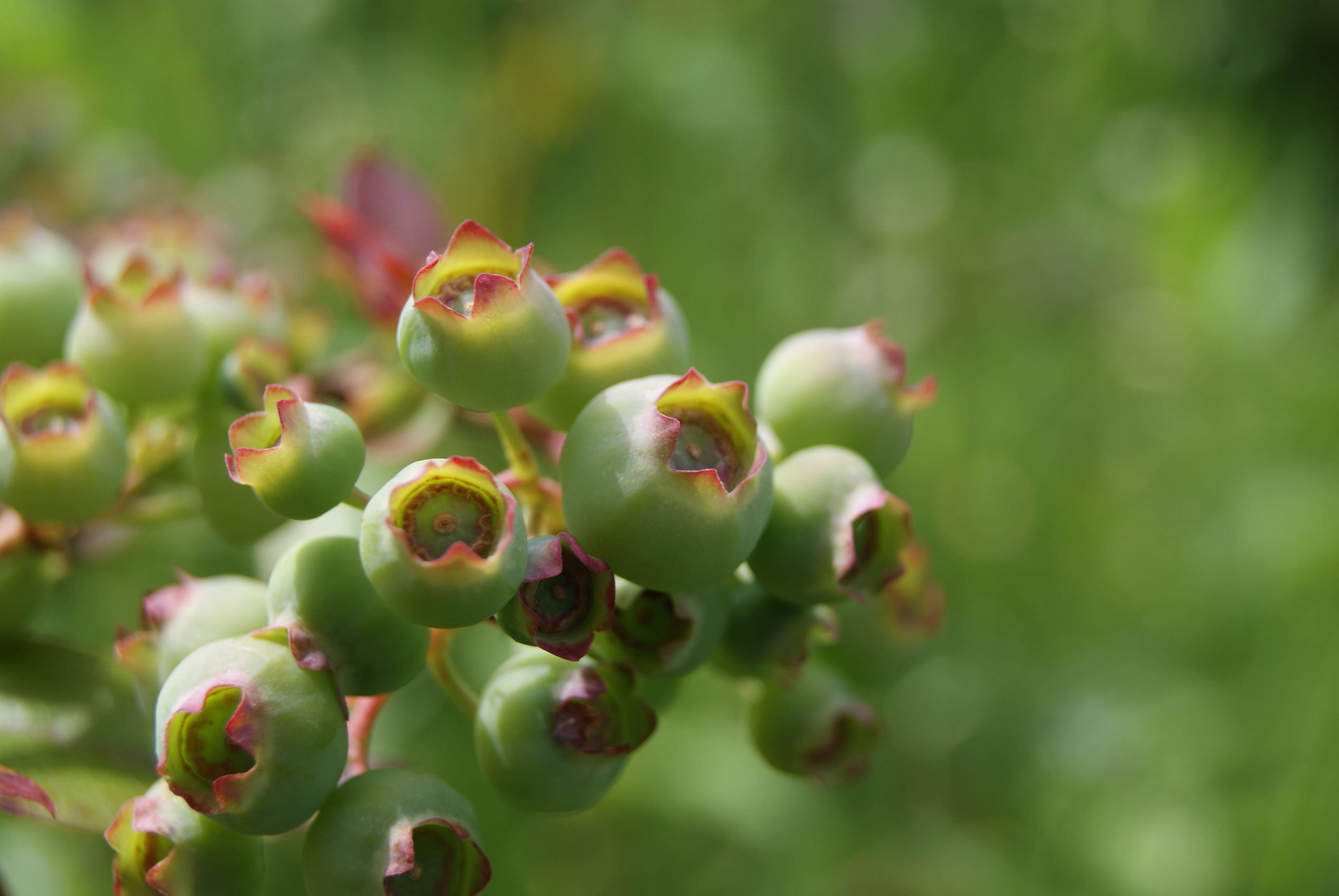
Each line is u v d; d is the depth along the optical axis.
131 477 0.19
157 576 0.28
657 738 0.36
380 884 0.15
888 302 0.53
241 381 0.18
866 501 0.16
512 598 0.15
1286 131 0.41
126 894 0.16
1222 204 0.45
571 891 0.37
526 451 0.17
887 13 0.52
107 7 0.44
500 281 0.16
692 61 0.48
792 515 0.16
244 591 0.17
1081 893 0.38
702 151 0.49
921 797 0.40
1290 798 0.38
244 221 0.39
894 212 0.55
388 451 0.21
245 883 0.16
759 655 0.17
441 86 0.47
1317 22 0.40
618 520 0.16
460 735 0.30
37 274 0.19
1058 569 0.51
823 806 0.37
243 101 0.47
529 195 0.42
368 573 0.15
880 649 0.18
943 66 0.55
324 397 0.21
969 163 0.57
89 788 0.17
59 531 0.18
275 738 0.15
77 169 0.34
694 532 0.16
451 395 0.16
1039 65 0.55
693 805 0.35
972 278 0.54
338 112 0.47
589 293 0.17
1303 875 0.37
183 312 0.18
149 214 0.25
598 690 0.16
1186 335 0.50
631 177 0.47
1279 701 0.41
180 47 0.46
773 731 0.18
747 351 0.50
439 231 0.22
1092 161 0.57
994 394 0.54
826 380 0.18
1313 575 0.41
